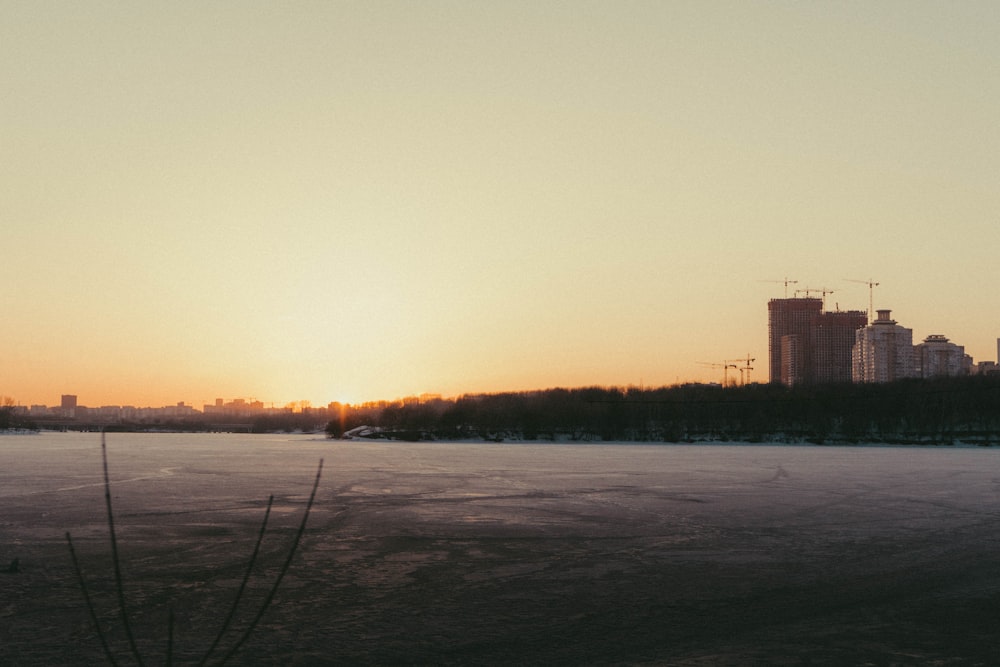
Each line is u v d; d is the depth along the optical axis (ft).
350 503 132.67
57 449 384.47
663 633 55.01
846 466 238.27
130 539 93.61
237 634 54.65
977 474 201.98
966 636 54.60
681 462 263.70
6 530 100.32
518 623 57.52
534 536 97.40
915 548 89.45
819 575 74.59
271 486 164.45
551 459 283.79
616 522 110.22
